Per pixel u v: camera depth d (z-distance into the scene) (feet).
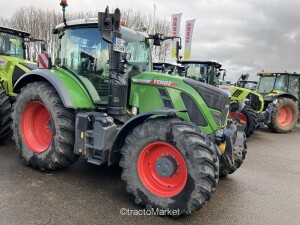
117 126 12.01
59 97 12.98
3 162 14.47
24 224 9.12
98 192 11.76
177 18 45.27
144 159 10.77
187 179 9.73
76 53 13.87
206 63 31.42
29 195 11.09
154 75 12.36
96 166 14.70
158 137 10.18
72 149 12.94
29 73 14.19
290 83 35.22
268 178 15.06
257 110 28.48
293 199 12.44
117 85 12.14
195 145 9.61
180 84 11.80
